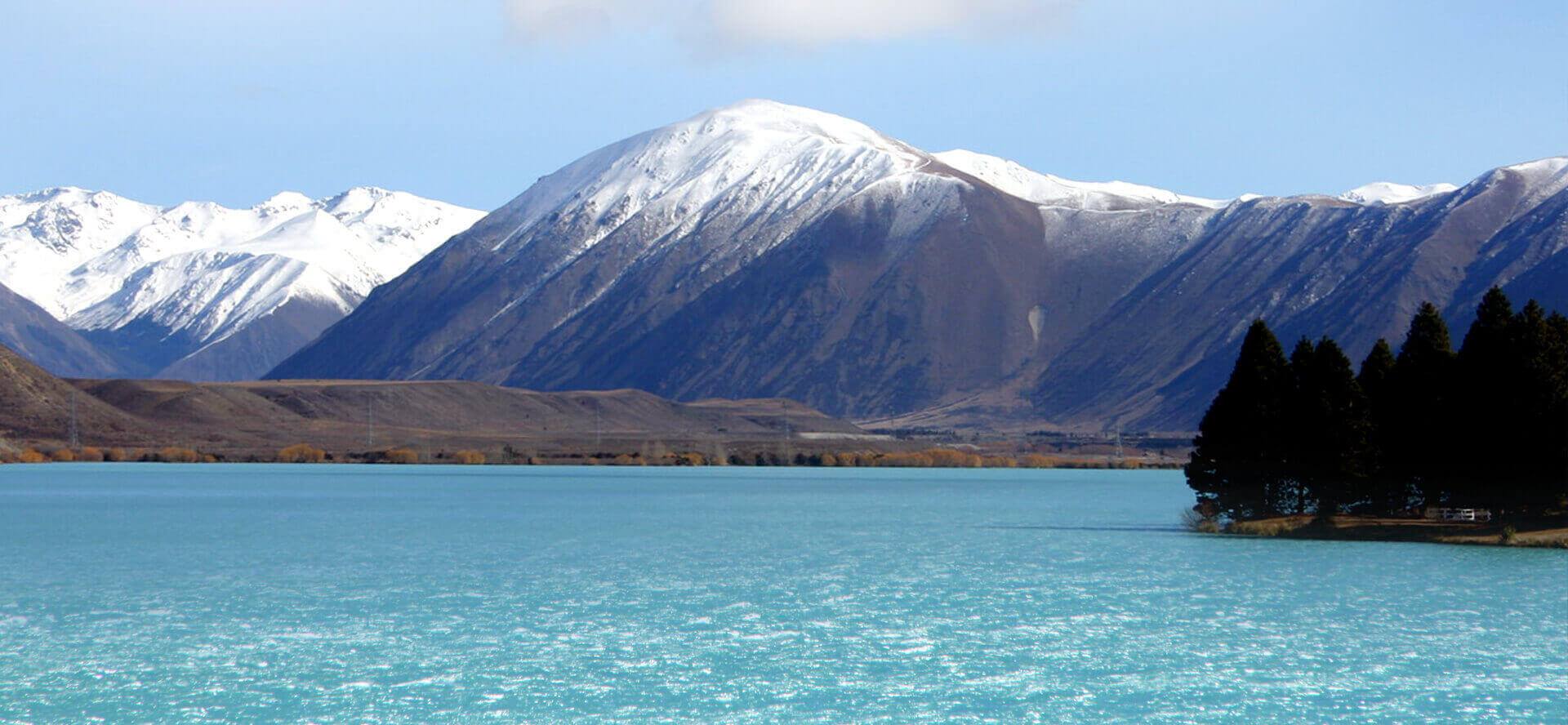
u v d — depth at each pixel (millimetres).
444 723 89188
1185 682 100812
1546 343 169000
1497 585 141750
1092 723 90438
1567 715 92750
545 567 161125
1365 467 179750
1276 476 185000
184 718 89812
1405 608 128875
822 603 133250
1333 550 169750
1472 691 98812
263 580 148875
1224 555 167375
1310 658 108500
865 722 90250
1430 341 177500
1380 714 92688
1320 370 179250
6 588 142000
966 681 100625
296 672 102250
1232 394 185750
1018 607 131125
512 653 109000
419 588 142875
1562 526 176750
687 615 126250
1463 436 172000
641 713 92000
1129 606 131375
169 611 127500
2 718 89750
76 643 112000
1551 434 166875
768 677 101625
